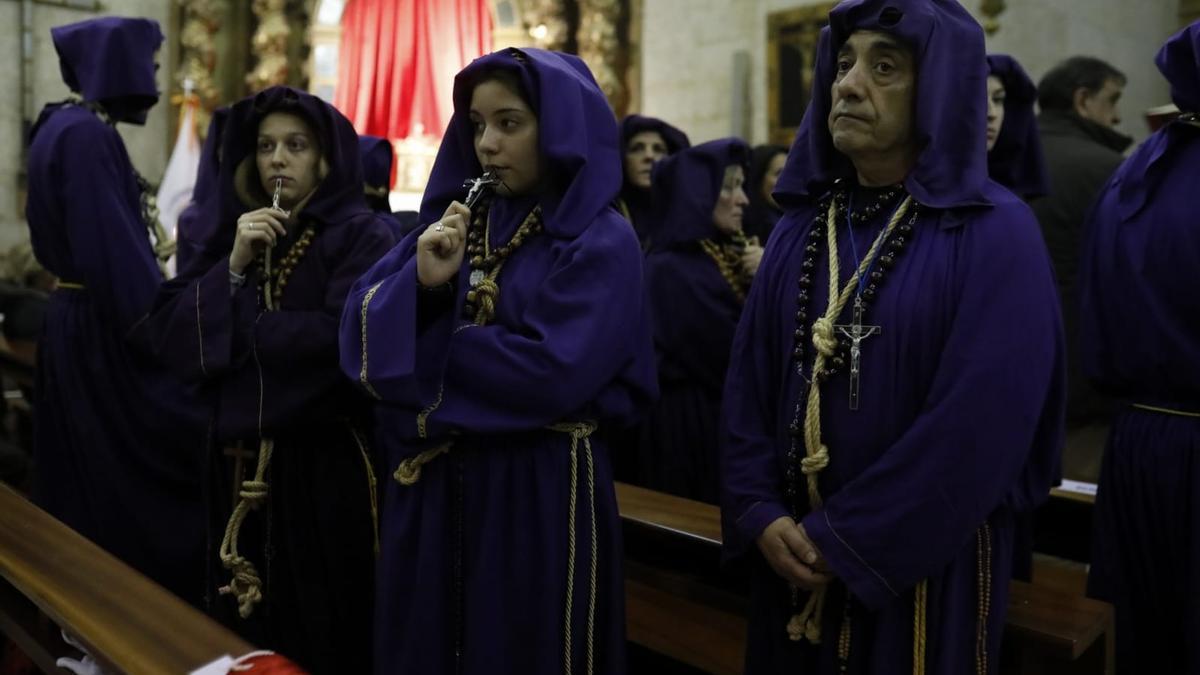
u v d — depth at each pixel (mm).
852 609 1669
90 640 1588
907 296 1626
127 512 3365
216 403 2291
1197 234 2203
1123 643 2398
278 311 2221
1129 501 2379
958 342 1545
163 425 3361
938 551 1527
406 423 1792
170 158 10500
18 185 9602
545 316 1745
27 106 9562
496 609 1783
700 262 3443
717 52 8484
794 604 1762
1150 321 2285
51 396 3389
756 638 1830
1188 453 2252
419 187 9531
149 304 3311
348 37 10211
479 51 9930
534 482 1812
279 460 2264
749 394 1836
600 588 1873
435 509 1833
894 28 1596
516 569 1788
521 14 9914
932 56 1603
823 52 1785
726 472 1806
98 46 3408
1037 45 6148
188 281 2391
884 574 1538
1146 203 2332
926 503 1515
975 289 1559
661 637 2631
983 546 1695
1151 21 6824
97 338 3357
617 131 1959
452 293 1830
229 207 2391
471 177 2002
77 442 3350
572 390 1714
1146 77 6785
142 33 3514
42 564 1951
